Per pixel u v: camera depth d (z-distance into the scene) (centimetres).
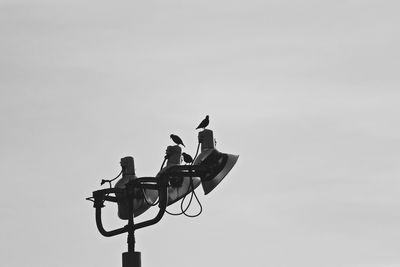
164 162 2592
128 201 2597
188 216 2605
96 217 2609
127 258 2584
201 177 2566
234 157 2583
